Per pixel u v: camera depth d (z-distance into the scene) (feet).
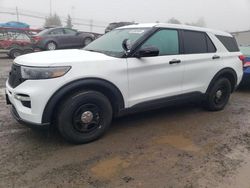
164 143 14.56
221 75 19.57
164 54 16.08
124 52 14.75
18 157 12.75
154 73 15.55
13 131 15.47
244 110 20.85
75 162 12.43
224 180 11.35
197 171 11.94
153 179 11.29
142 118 18.16
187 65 17.11
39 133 15.23
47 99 12.62
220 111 20.35
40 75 12.56
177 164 12.47
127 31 16.78
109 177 11.35
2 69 39.14
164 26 16.38
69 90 12.95
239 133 16.29
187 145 14.43
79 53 14.89
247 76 25.68
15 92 13.25
